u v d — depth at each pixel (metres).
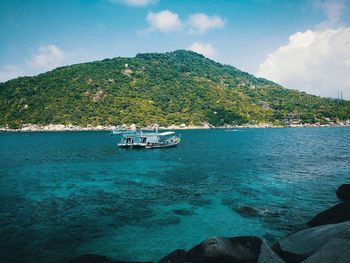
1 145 104.62
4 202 29.95
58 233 21.92
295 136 133.50
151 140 90.81
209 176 42.84
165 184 37.72
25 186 37.38
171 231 21.94
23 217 25.42
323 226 15.12
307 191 33.19
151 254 18.47
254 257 14.80
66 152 79.38
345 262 10.64
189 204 28.64
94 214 26.06
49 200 30.61
